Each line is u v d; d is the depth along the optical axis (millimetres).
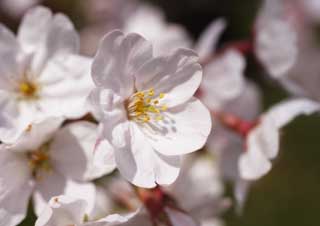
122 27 337
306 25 348
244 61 250
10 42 210
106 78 188
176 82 194
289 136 361
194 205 245
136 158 189
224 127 245
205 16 383
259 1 375
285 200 351
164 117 195
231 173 254
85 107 190
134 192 225
